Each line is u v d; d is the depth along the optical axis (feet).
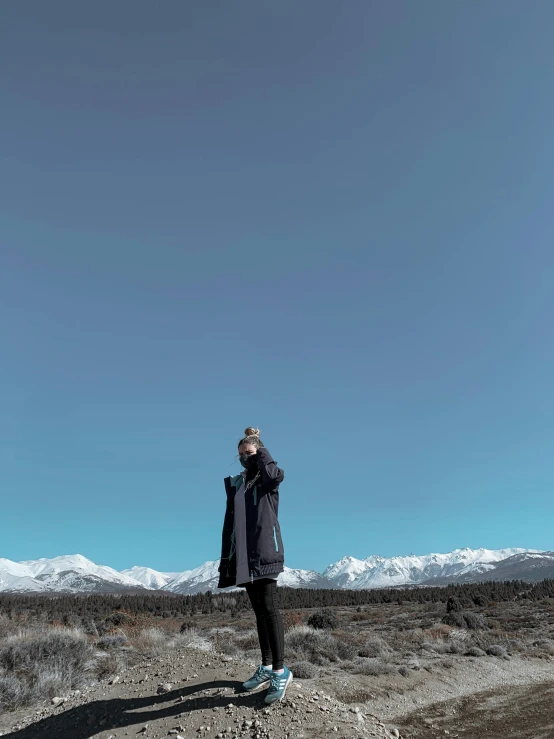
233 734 16.07
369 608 234.38
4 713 29.68
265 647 18.69
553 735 36.17
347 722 17.13
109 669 42.27
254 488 17.47
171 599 280.72
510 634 103.45
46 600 208.95
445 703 47.75
